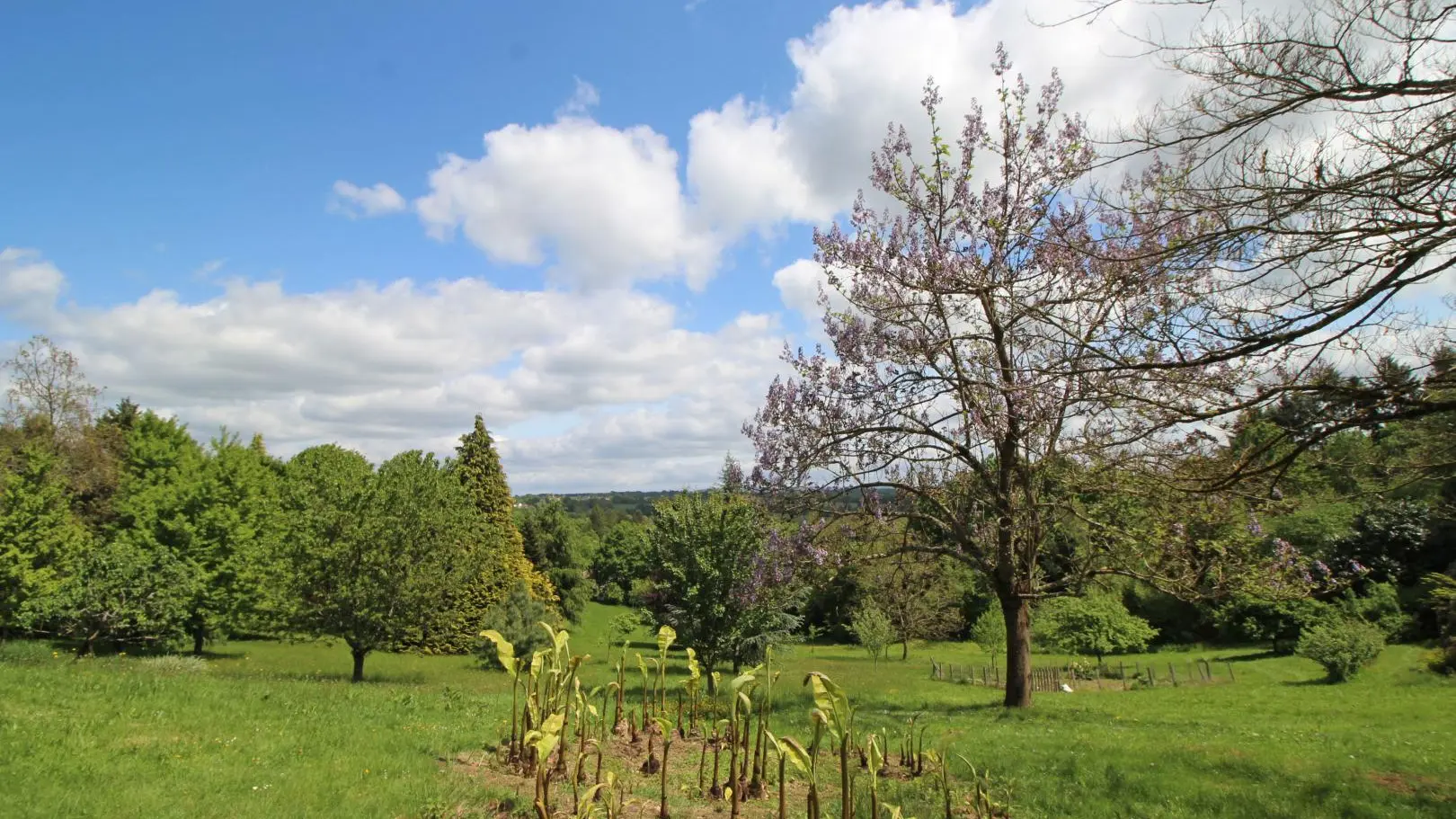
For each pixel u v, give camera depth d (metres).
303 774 6.35
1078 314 9.61
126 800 5.38
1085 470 13.09
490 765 7.00
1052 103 14.54
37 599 21.08
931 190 15.16
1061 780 8.26
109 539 32.97
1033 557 15.76
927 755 8.34
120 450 41.09
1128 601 40.84
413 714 9.68
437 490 23.91
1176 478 9.16
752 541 21.94
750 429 15.90
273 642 35.75
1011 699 15.84
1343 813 7.30
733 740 6.31
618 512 131.88
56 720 7.46
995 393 12.85
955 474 16.06
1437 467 7.66
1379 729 13.71
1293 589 13.80
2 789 5.37
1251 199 6.28
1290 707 19.02
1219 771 8.56
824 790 7.21
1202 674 28.19
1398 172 5.88
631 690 15.29
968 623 45.69
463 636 36.75
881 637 36.59
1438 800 7.52
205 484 29.36
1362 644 24.33
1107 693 24.69
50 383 35.19
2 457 29.39
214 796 5.63
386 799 5.77
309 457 43.53
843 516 15.88
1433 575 27.33
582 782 6.48
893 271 14.55
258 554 25.89
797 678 24.45
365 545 22.11
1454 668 23.14
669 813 5.88
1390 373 6.62
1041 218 13.41
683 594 22.61
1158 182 8.06
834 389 15.44
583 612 56.12
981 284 9.50
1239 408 6.83
